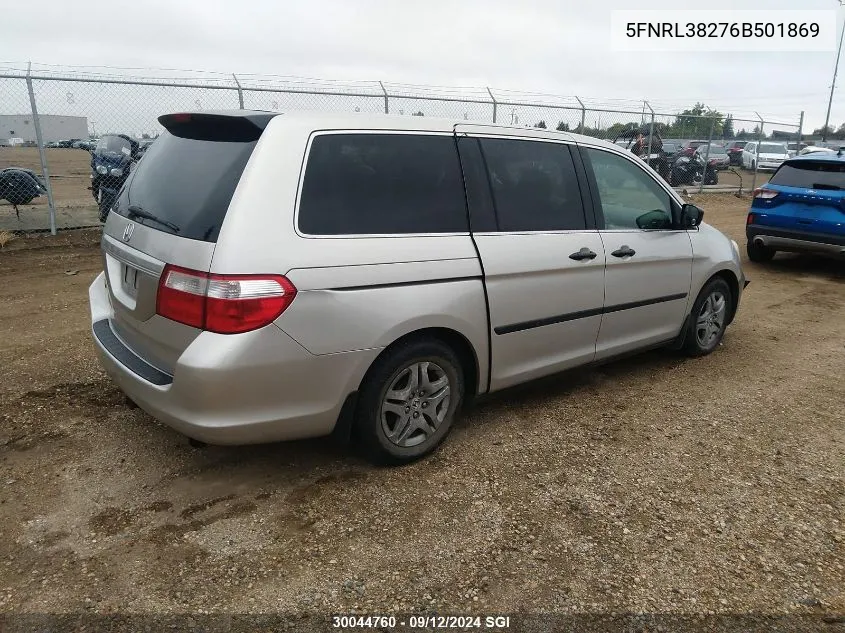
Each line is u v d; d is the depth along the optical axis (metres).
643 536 2.92
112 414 3.90
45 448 3.49
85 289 6.96
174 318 2.81
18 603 2.40
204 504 3.04
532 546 2.82
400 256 3.13
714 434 3.96
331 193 3.01
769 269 9.48
